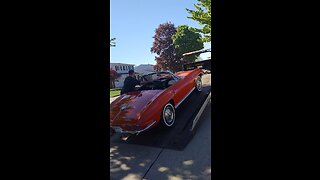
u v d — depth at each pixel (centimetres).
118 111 384
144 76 561
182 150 329
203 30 938
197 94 561
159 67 3095
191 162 295
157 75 551
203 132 374
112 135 428
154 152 336
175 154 320
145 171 290
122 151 354
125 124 359
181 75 529
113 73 2042
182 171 278
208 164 284
